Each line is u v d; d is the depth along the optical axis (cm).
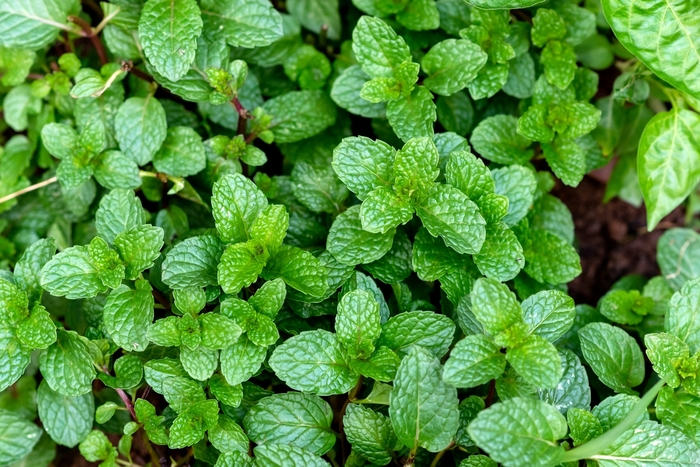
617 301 66
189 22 63
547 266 64
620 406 59
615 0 62
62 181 63
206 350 59
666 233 68
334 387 59
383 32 63
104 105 66
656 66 62
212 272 60
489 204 61
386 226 60
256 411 60
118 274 59
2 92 70
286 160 68
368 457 60
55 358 60
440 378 58
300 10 69
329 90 68
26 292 60
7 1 63
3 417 61
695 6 61
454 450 61
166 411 62
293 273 60
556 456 56
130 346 59
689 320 60
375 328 59
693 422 59
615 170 71
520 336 57
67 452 67
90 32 66
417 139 60
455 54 63
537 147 67
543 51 66
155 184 66
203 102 66
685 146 66
